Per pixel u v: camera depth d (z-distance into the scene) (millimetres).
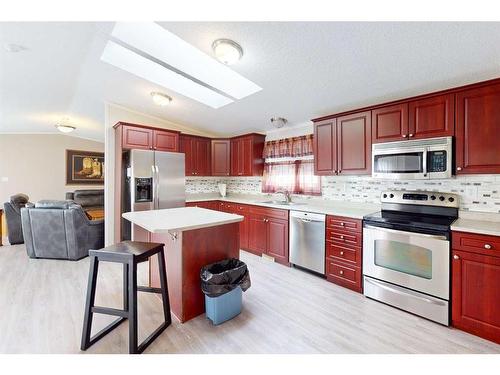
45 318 2119
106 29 2277
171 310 2279
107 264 3453
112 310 1733
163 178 3904
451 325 2047
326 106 3107
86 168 7238
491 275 1838
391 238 2352
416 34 1739
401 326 2059
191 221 2117
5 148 6359
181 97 3553
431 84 2295
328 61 2199
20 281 2867
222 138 4887
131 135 3748
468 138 2145
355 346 1812
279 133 4312
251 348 1789
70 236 3533
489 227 1952
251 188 4914
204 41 2154
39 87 3479
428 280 2139
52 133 6785
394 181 2906
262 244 3834
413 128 2459
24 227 3602
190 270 2164
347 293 2654
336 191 3496
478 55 1839
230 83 3207
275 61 2328
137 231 3459
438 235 2074
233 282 2146
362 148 2867
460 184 2436
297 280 2990
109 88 3504
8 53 2480
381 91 2549
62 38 2307
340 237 2818
